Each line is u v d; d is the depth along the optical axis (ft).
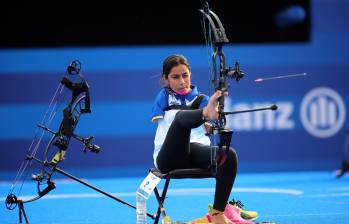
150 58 110.73
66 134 50.16
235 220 48.80
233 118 111.34
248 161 111.86
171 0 124.36
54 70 108.27
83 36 123.24
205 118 43.68
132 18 124.06
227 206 49.21
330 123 113.80
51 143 51.67
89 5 123.03
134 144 110.32
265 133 112.16
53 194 82.53
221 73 44.78
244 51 111.86
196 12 124.57
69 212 64.80
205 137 49.42
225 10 124.16
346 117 114.11
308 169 113.09
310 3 113.91
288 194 78.95
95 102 109.29
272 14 124.36
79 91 50.24
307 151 113.09
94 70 109.40
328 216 59.11
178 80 48.21
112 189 90.53
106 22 123.75
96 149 50.47
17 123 107.34
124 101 110.01
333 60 114.01
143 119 110.52
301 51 113.09
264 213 61.72
